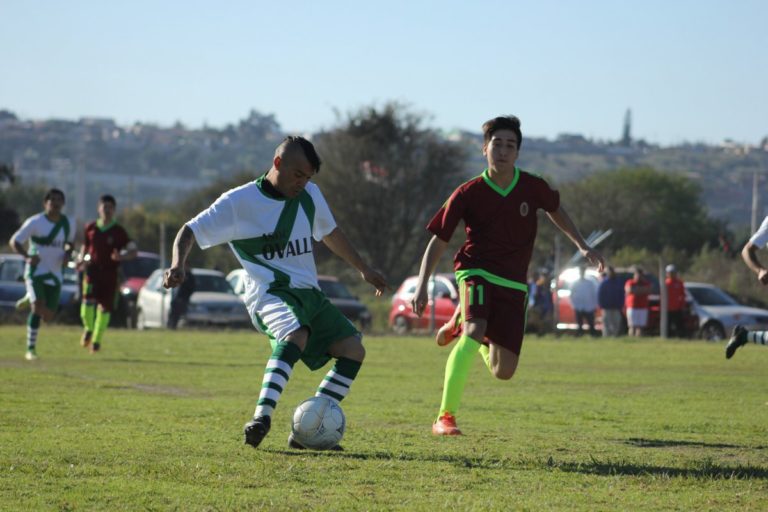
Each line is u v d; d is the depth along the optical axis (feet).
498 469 48.80
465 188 60.59
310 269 53.47
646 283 200.85
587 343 175.63
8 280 225.56
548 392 92.79
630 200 481.87
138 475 45.70
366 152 417.08
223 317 215.31
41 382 93.30
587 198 478.18
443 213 60.70
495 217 60.18
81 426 62.39
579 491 43.96
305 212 52.75
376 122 421.59
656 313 209.97
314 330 52.75
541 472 48.19
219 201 51.72
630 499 42.39
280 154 51.72
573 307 206.08
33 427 61.72
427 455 52.65
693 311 207.51
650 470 49.19
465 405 80.38
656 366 127.24
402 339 185.26
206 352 141.08
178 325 211.00
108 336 175.83
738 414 75.92
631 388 97.76
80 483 43.86
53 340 160.56
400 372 114.83
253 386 93.61
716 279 294.66
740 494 43.73
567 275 223.71
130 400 79.10
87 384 92.53
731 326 203.82
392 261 419.95
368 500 41.27
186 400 79.82
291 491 42.88
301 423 52.31
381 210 414.41
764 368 124.57
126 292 232.73
